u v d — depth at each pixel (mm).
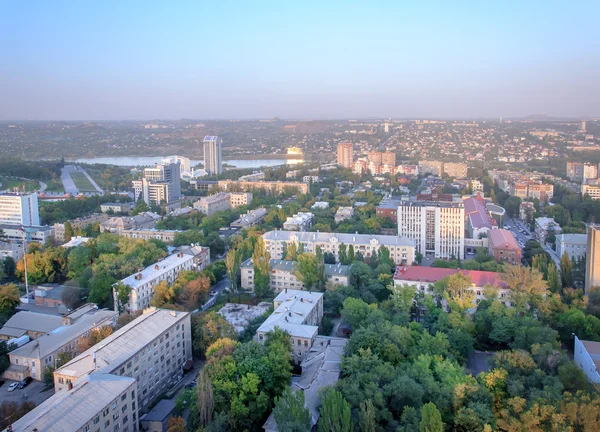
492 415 192625
